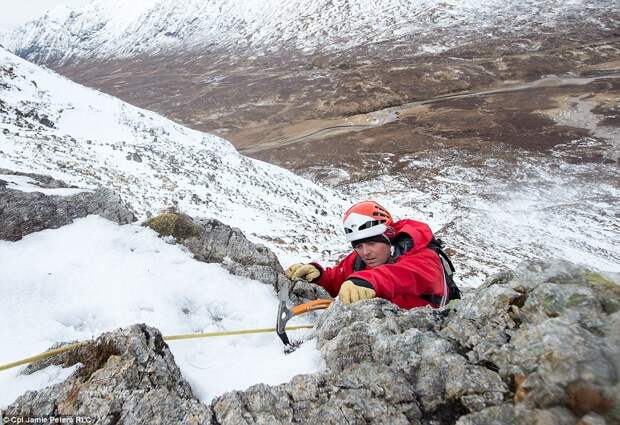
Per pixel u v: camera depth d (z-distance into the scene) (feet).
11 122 84.84
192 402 8.07
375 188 176.24
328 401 8.02
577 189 155.02
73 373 8.86
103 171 67.31
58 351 9.50
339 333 9.75
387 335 9.34
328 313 10.94
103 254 14.32
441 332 9.47
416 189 167.84
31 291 12.21
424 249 11.78
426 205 142.92
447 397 7.85
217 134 339.98
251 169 106.11
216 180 86.33
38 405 8.09
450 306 10.80
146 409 7.83
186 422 7.68
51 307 11.84
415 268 11.03
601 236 115.44
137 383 8.34
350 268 14.07
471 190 160.86
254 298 13.70
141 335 9.23
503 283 10.18
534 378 6.92
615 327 7.26
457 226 117.08
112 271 13.56
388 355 8.91
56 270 13.12
